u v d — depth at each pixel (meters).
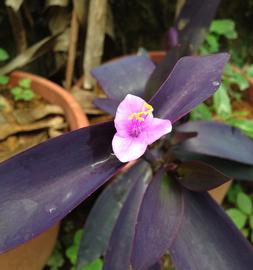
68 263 0.19
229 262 0.13
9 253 0.14
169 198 0.13
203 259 0.13
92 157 0.12
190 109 0.11
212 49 0.21
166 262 0.18
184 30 0.18
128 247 0.14
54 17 0.20
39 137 0.17
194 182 0.13
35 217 0.11
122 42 0.24
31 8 0.20
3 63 0.22
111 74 0.16
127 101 0.11
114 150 0.11
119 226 0.14
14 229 0.11
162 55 0.21
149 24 0.24
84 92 0.20
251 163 0.15
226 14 0.25
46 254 0.17
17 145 0.16
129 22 0.24
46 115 0.17
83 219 0.20
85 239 0.16
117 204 0.16
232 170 0.16
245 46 0.25
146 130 0.11
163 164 0.14
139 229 0.12
